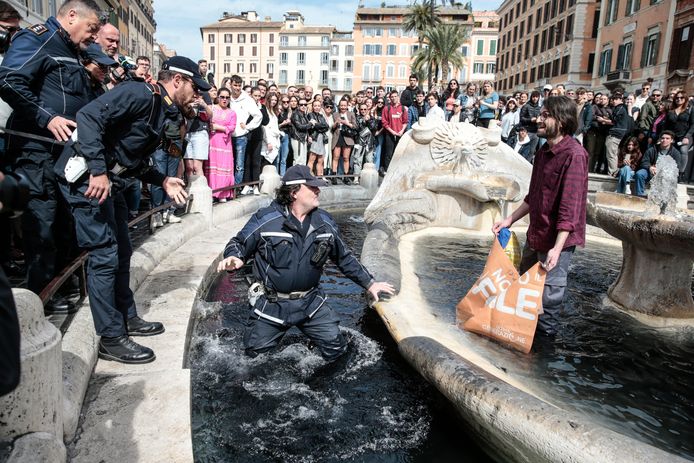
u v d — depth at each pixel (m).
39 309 1.92
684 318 3.96
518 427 2.10
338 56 86.31
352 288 5.16
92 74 3.48
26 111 3.08
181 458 2.13
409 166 7.18
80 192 2.80
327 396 3.11
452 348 3.07
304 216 3.27
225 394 3.12
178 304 3.97
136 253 4.83
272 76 92.00
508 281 3.37
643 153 11.53
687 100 11.12
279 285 3.32
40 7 21.27
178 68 3.11
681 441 2.34
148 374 2.80
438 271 4.89
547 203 3.45
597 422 2.46
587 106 12.00
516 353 3.22
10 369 1.10
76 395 2.37
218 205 7.91
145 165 3.19
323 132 11.06
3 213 1.13
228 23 92.88
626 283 4.27
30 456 1.68
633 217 3.90
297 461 2.53
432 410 2.97
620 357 3.24
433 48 56.62
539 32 48.75
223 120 8.31
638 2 31.44
